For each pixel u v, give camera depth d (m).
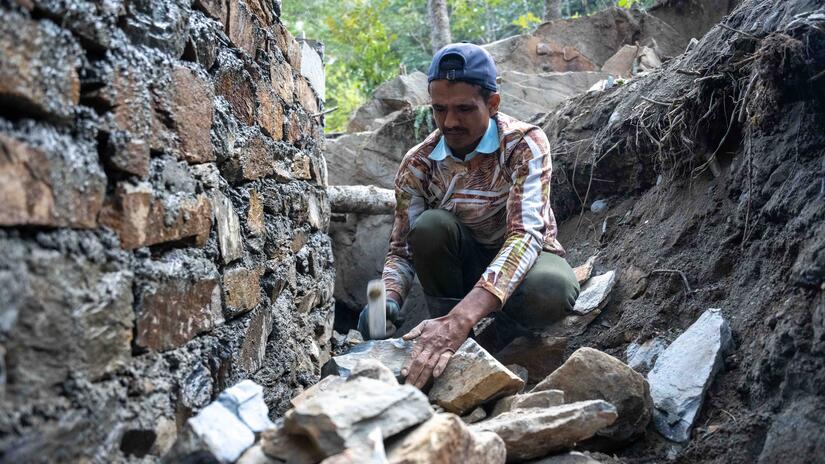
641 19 6.34
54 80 1.18
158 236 1.52
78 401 1.21
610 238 3.60
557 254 2.78
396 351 2.21
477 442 1.56
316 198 3.30
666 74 3.60
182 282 1.62
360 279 4.77
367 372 1.72
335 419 1.36
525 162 2.48
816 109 2.24
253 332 2.13
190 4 1.75
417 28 12.06
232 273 1.95
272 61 2.55
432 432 1.41
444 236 2.67
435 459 1.38
